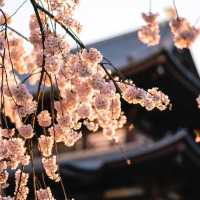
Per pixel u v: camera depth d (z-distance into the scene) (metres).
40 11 4.05
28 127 3.62
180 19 3.45
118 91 3.99
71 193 16.42
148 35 3.92
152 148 14.85
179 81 17.86
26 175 3.68
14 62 4.30
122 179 15.86
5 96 3.97
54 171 3.74
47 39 3.64
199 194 16.28
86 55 3.63
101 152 18.12
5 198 3.42
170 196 15.98
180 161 14.66
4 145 3.56
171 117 18.77
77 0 3.95
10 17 3.85
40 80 3.68
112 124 4.32
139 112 17.48
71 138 3.84
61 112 3.87
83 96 3.83
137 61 16.86
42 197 3.61
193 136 19.23
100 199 16.38
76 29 3.93
